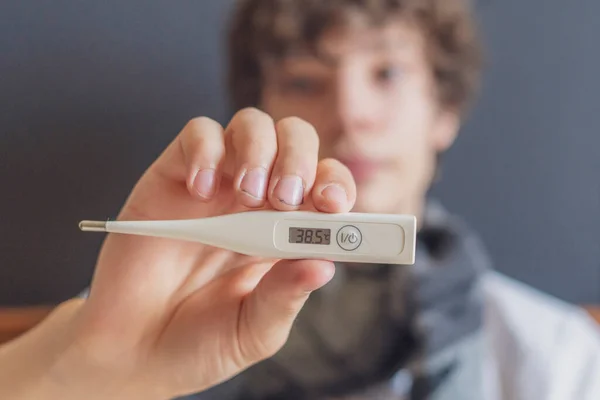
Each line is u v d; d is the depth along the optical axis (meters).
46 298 0.49
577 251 0.53
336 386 0.51
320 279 0.31
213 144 0.33
